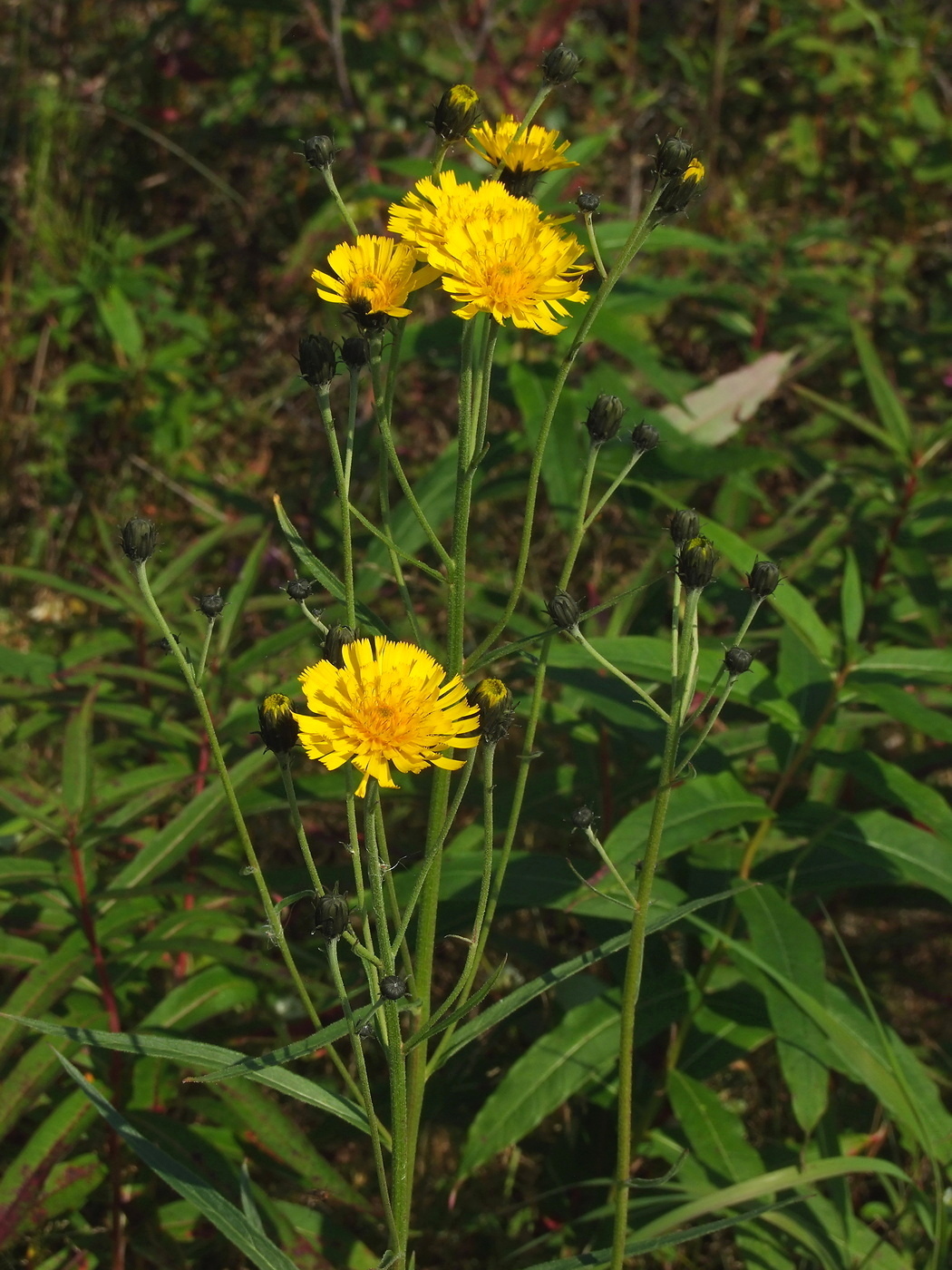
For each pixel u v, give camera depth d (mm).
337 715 322
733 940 427
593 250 354
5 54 1000
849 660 460
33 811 446
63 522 817
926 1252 472
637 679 486
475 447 353
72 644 749
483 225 343
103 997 435
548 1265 360
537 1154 510
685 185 339
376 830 356
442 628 678
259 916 485
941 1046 543
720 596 570
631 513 606
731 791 455
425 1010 365
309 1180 406
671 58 1060
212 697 513
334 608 551
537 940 594
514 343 626
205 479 723
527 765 366
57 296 825
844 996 445
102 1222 455
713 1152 440
